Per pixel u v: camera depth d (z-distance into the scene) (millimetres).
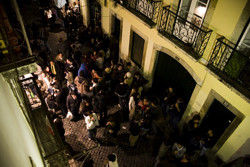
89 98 8133
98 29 11992
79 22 13445
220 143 6578
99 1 11227
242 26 4887
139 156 7355
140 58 9547
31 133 4320
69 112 8062
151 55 8453
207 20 5695
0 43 3863
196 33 6008
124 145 7637
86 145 7602
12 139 2457
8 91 3754
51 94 8344
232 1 4922
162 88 8969
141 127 7195
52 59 10969
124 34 9953
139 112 6715
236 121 5801
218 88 5984
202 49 6000
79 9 13789
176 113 7484
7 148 2076
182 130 8023
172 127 7969
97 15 12430
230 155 6402
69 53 10383
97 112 8102
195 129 6938
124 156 7336
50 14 13812
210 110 6777
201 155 7055
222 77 5375
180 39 6637
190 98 7219
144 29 8352
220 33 5465
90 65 9781
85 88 8008
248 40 4996
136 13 8070
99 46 10883
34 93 5902
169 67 8117
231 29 5160
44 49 10258
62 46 10172
